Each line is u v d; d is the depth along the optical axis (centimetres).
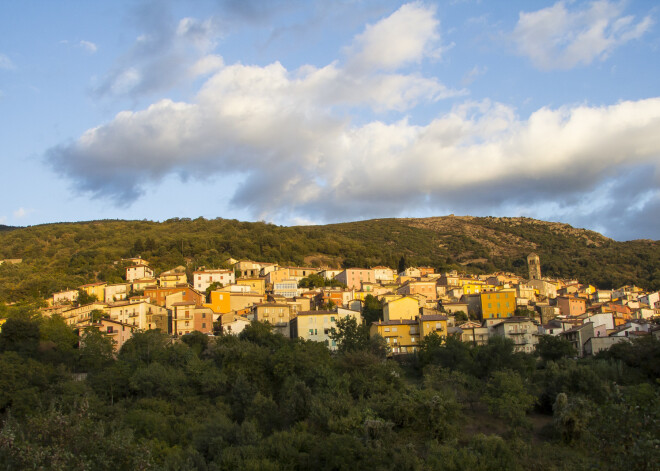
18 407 9925
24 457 5147
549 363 12631
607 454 3959
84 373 12812
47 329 14362
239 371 11906
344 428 9312
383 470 7925
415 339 16038
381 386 11281
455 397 10644
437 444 9081
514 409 10131
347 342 14350
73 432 5747
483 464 8181
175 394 11344
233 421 10612
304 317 16475
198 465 8012
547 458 8469
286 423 10175
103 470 5584
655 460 3569
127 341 14825
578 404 9244
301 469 8294
